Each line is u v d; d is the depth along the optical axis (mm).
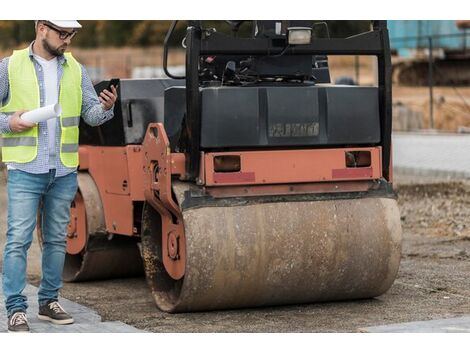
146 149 6926
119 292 7969
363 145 7109
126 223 7707
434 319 6617
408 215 11523
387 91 7000
